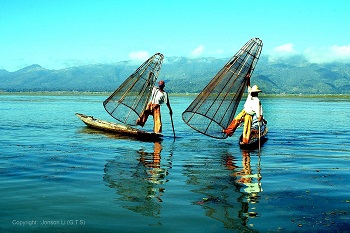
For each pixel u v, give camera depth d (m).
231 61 18.98
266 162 13.88
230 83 18.62
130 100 21.73
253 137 18.78
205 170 12.37
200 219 7.79
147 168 12.54
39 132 22.22
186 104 75.88
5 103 70.88
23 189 9.77
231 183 10.66
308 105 79.38
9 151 15.28
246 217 7.93
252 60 18.66
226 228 7.34
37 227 7.30
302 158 14.77
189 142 19.19
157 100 20.97
